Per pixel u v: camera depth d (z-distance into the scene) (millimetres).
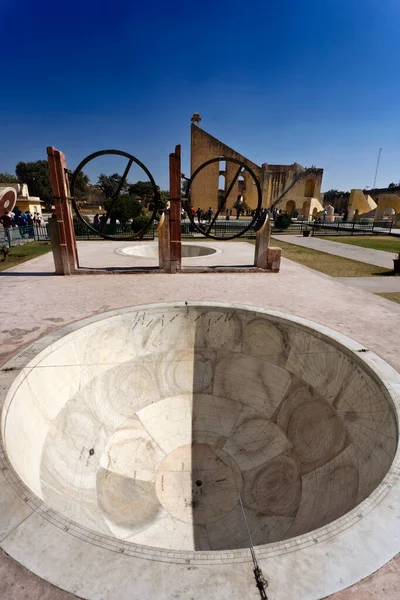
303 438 4992
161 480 4711
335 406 4898
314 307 7250
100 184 59031
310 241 22812
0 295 7797
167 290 8344
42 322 6137
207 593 1984
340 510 3439
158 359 6410
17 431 3729
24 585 2039
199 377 6305
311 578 2088
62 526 2426
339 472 4047
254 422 5551
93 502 4074
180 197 9852
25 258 13633
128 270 10109
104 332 6059
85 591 2000
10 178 54469
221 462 5031
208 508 4336
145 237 21312
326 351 5613
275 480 4660
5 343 5285
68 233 9609
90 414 5160
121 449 5027
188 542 3850
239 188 44281
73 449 4578
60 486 3926
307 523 3682
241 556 2211
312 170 44844
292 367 5938
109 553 2229
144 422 5523
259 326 6617
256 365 6266
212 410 5828
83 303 7223
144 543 3748
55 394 4820
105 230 21906
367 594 2018
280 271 10977
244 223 28562
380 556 2244
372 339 5633
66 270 9820
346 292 8484
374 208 46750
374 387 4367
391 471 2920
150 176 9633
